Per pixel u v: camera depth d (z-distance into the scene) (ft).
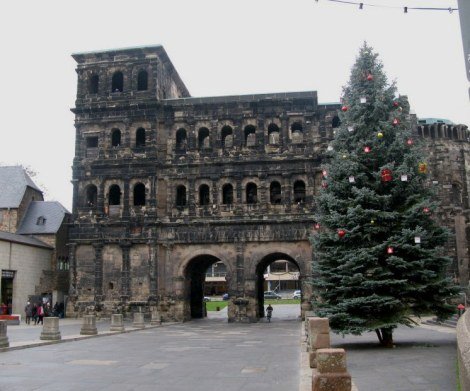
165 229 227.40
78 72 241.76
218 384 70.74
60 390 66.49
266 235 220.84
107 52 239.09
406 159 113.50
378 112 117.80
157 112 234.79
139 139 237.66
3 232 230.27
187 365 89.81
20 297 227.81
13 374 79.71
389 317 107.86
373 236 113.19
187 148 231.09
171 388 67.87
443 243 115.34
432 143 239.50
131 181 231.71
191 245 225.76
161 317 222.69
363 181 115.14
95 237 229.45
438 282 108.37
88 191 236.02
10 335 145.07
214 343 130.82
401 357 91.71
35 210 265.34
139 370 83.97
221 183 227.81
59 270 254.27
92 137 238.48
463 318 51.11
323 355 43.73
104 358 99.81
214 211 225.56
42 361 95.04
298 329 180.86
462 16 36.37
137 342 133.59
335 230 116.98
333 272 113.80
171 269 225.76
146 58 238.27
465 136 244.83
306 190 222.28
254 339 142.31
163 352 110.22
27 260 233.96
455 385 63.93
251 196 232.32
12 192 263.70
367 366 81.92
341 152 118.93
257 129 229.04
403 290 108.06
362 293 110.22
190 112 233.96
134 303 222.48
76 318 225.15
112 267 227.40
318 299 119.85
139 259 225.97
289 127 228.43
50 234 253.03
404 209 113.60
